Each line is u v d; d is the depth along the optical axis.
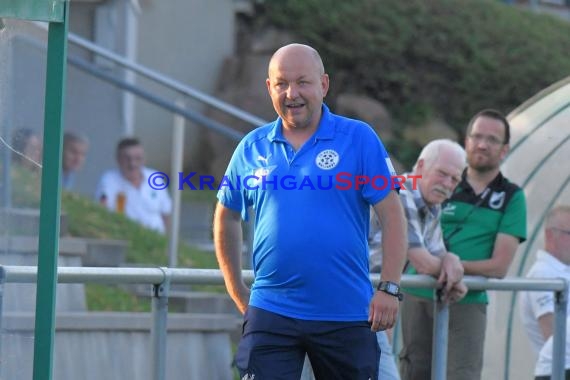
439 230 20.66
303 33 57.78
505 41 60.34
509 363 25.03
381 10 59.22
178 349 24.23
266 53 56.72
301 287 16.30
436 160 20.22
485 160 21.86
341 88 57.72
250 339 16.47
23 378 15.09
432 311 21.25
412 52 58.66
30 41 15.56
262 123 30.30
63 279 16.34
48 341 15.08
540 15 64.56
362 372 16.36
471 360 21.28
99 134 45.22
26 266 15.12
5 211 15.18
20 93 15.34
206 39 55.62
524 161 25.66
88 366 22.94
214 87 55.50
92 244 29.03
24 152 15.21
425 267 19.62
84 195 40.00
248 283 18.31
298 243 16.22
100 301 27.84
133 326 23.72
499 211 21.80
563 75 60.06
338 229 16.27
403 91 58.06
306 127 16.62
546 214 25.20
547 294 23.33
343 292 16.33
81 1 46.25
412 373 21.59
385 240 16.45
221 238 17.34
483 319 21.45
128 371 23.48
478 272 21.25
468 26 60.16
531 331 23.81
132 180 37.44
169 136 52.59
